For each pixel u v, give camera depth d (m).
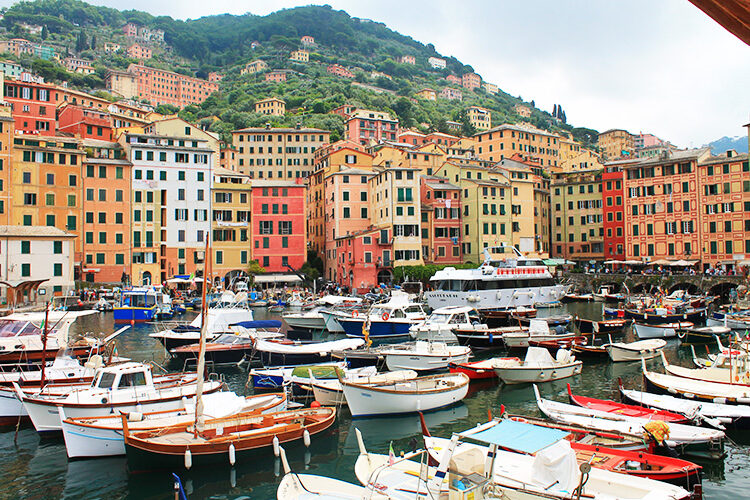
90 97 160.00
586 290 94.38
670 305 64.44
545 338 41.91
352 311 57.44
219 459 21.20
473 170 104.56
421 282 80.56
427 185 99.81
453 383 29.88
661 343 42.69
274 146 147.62
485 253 78.00
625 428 22.14
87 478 21.09
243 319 50.78
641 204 98.88
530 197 106.94
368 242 89.94
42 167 83.50
